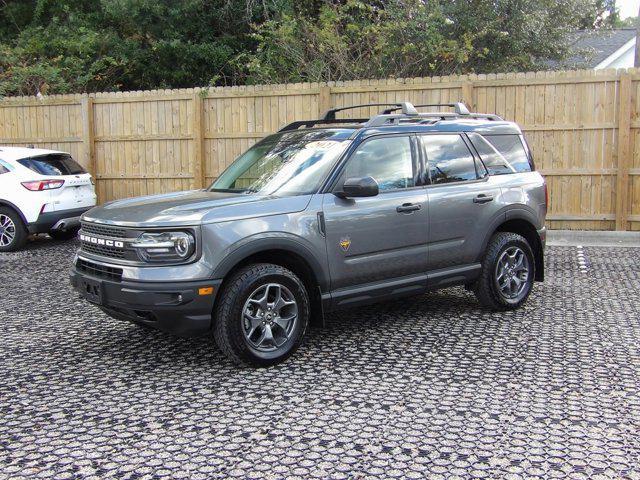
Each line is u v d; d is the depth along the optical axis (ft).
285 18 48.03
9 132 44.83
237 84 59.41
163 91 40.81
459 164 20.44
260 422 13.19
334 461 11.52
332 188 17.48
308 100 38.63
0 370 16.44
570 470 11.10
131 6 55.47
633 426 12.78
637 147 34.65
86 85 55.72
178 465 11.44
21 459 11.71
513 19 50.52
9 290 25.41
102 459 11.69
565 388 14.78
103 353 17.70
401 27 45.42
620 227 35.04
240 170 19.93
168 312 15.26
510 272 21.38
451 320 20.58
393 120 19.77
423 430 12.71
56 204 34.81
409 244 18.72
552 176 35.94
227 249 15.52
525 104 35.76
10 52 55.06
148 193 42.42
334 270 17.30
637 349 17.48
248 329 16.06
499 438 12.33
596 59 71.77
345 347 17.97
